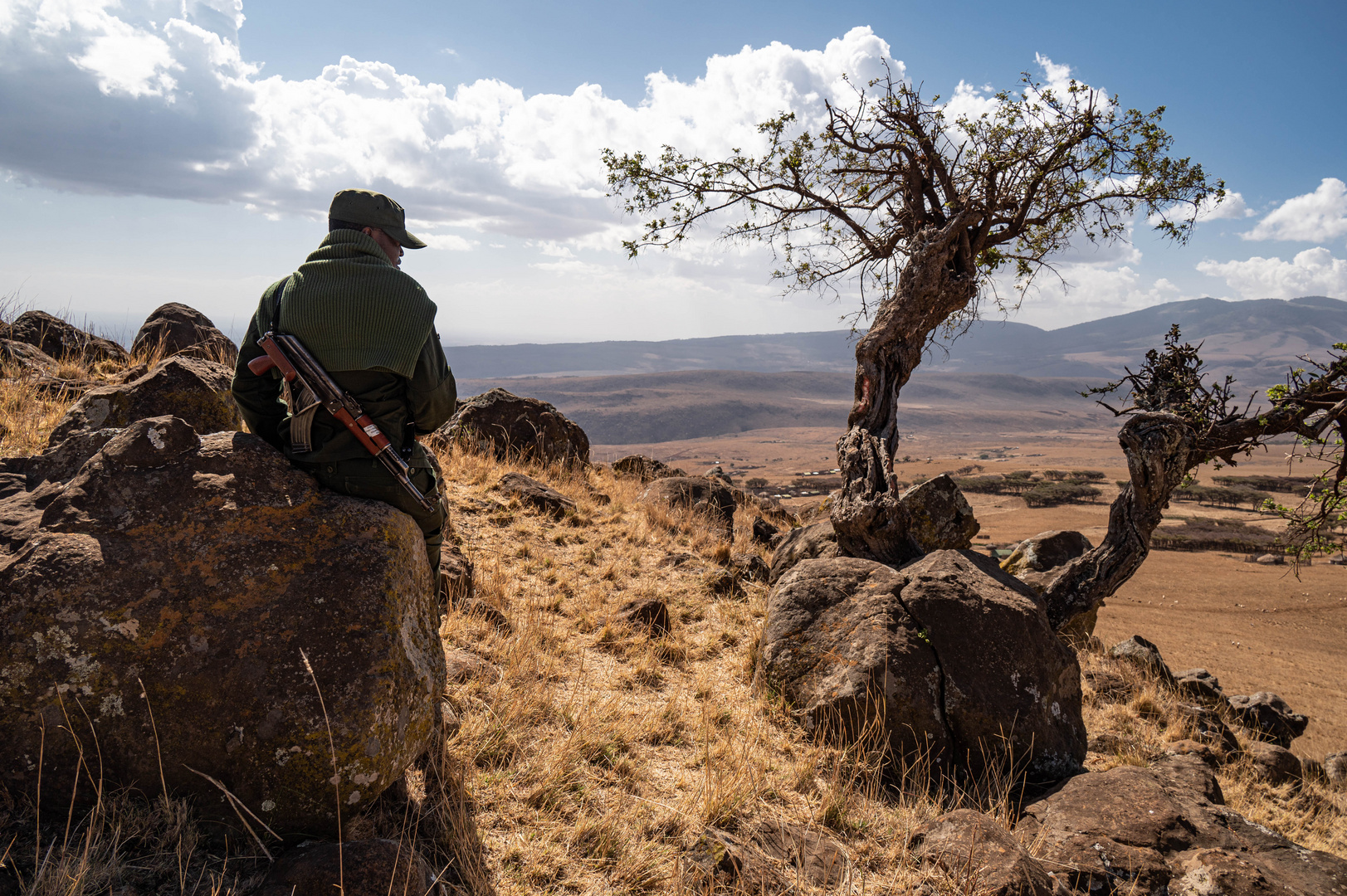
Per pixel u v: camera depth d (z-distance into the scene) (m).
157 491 2.56
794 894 2.88
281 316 2.69
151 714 2.27
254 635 2.37
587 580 6.73
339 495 2.77
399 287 2.75
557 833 3.02
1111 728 7.17
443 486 5.08
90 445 3.19
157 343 8.46
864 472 6.92
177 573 2.41
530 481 8.95
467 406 11.11
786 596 5.30
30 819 2.26
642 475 12.77
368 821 2.59
